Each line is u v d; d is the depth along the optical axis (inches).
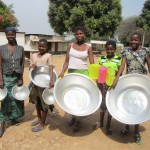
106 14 653.3
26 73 232.2
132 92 93.0
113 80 91.4
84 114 86.7
